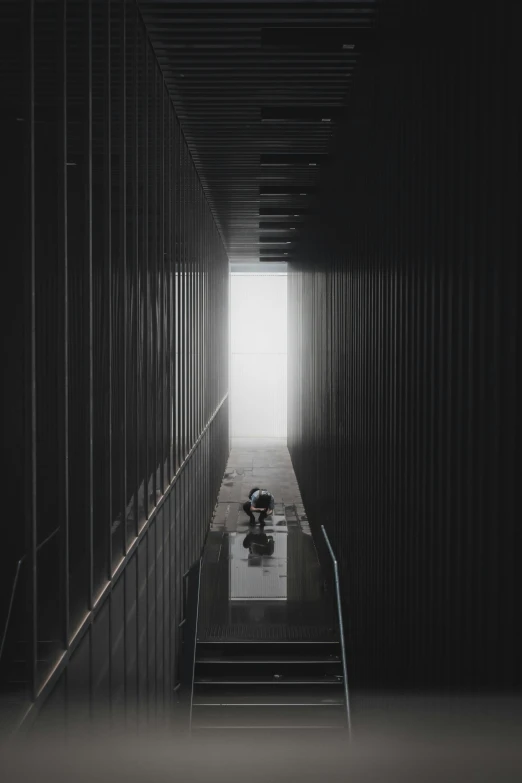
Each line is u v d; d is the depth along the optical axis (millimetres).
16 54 7250
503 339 4824
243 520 22828
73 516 7996
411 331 7426
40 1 6402
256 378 40562
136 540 9266
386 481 8766
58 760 5363
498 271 4852
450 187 5984
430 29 6645
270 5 9711
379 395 9273
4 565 7414
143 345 10641
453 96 5895
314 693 11555
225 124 14984
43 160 7699
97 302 8523
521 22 4473
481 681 5270
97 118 8469
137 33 9836
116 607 7918
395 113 8273
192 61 11711
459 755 5719
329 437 15938
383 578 8930
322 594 15008
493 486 5023
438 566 6395
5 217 7504
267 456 35844
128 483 9562
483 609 5250
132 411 9672
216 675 11930
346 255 12812
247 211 23797
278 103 13602
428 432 6734
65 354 5871
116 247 9289
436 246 6441
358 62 11430
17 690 4996
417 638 7129
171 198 13695
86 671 6445
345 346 12945
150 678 10133
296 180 19734
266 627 13164
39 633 5770
